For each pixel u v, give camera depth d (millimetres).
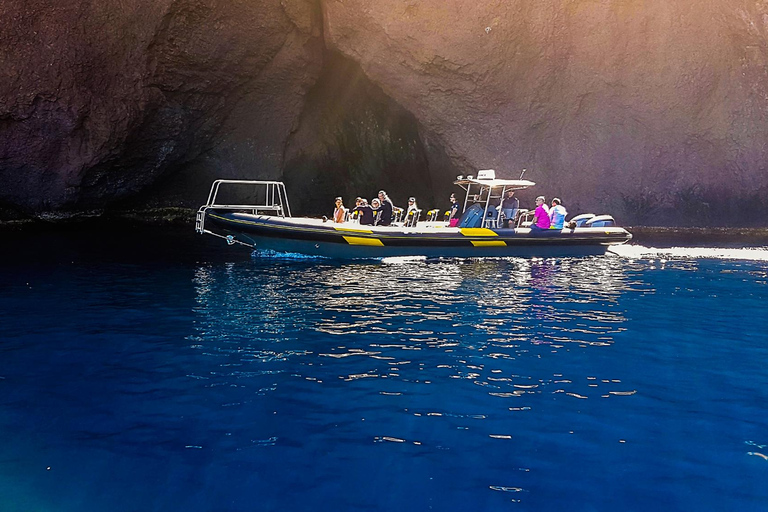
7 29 15992
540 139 20953
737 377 5176
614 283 9664
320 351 5738
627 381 5043
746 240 17172
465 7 18594
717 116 20859
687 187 21500
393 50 19344
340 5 18859
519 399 4621
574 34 19797
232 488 3332
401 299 8133
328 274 10070
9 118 16812
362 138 24328
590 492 3340
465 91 19844
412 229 11828
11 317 6875
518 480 3453
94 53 17094
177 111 19344
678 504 3234
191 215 21406
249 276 9789
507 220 13234
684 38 20109
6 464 3553
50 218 18703
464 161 20859
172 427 4059
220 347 5816
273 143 21594
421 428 4098
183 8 17703
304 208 22641
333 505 3182
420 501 3230
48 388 4711
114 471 3494
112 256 11891
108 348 5730
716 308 7852
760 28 19609
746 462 3688
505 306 7820
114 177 19281
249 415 4258
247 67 19750
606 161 21219
